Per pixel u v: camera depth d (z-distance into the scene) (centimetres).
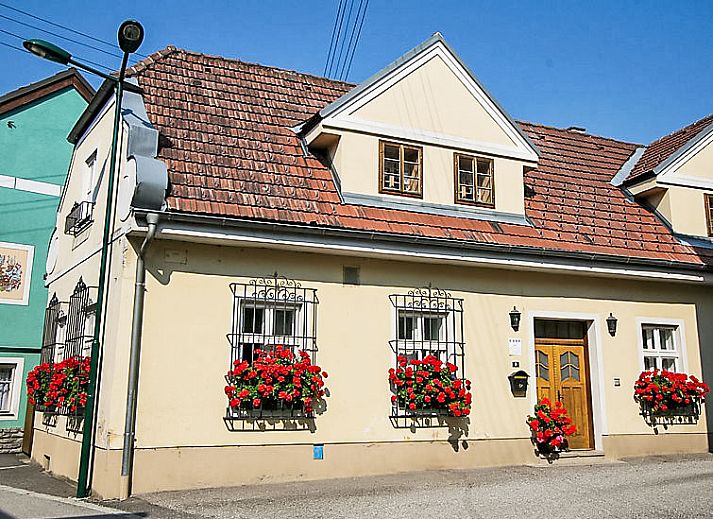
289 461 984
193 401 944
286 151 1173
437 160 1203
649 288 1322
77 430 1034
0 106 1680
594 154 1611
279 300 1020
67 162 1767
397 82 1198
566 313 1237
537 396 1188
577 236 1271
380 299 1093
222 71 1326
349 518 735
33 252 1675
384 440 1052
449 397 1062
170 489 911
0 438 1545
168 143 1061
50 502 858
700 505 780
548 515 738
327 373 1035
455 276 1158
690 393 1275
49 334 1357
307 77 1431
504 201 1245
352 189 1122
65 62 925
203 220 934
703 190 1443
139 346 923
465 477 1005
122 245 955
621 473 1029
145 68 1225
